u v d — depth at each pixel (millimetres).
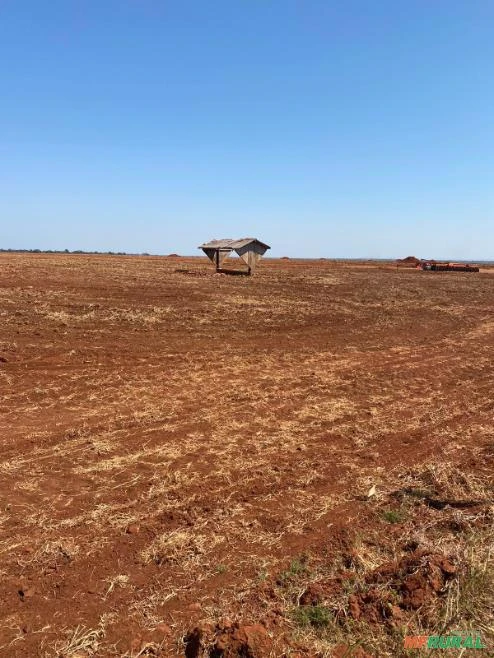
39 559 4105
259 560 4203
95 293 17531
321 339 13602
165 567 4098
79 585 3836
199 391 8711
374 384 9836
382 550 4367
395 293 24297
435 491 5492
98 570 4016
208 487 5430
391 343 13797
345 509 5074
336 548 4383
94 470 5699
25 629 3377
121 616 3537
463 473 5891
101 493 5207
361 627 3363
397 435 7227
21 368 9070
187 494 5254
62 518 4719
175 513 4867
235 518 4844
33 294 16125
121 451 6230
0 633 3334
